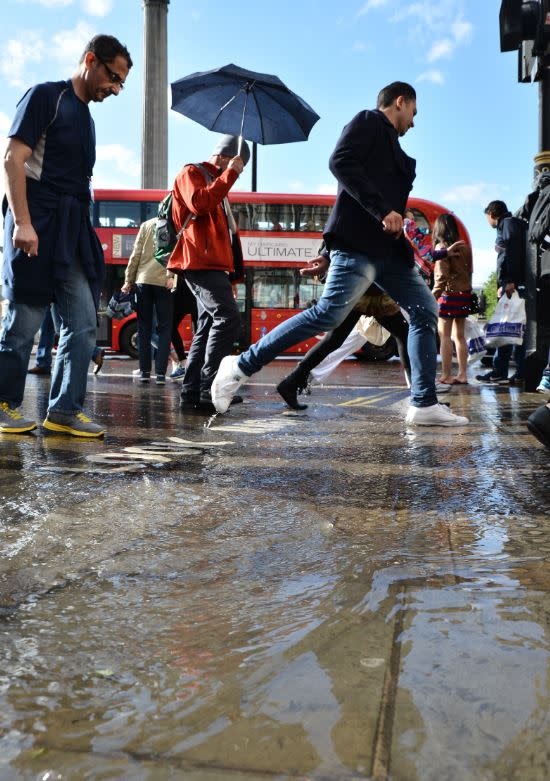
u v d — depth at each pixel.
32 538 2.00
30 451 3.59
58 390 4.23
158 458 3.44
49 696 1.10
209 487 2.76
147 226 7.96
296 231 16.86
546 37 6.61
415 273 4.64
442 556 1.86
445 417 4.82
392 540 2.04
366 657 1.21
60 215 3.94
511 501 2.57
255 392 7.52
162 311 8.15
